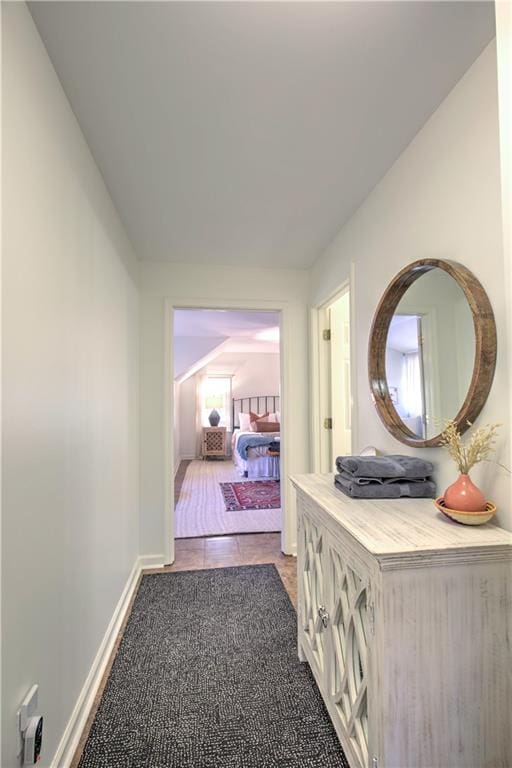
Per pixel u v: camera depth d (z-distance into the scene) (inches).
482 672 35.3
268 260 109.1
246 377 318.0
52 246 43.9
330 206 78.7
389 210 65.9
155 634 71.5
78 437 52.5
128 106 50.7
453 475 48.5
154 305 108.7
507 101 29.6
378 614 34.7
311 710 53.1
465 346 45.8
